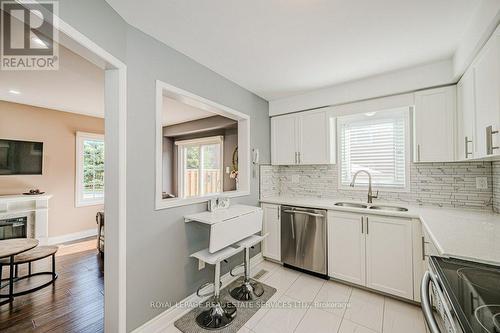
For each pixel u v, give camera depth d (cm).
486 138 145
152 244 175
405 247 209
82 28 120
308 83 273
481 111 155
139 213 166
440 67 217
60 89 297
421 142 229
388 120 282
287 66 229
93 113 437
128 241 158
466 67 183
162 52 185
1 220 338
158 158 180
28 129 379
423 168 253
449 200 238
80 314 196
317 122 302
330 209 254
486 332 66
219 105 244
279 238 294
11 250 217
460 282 94
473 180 226
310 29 169
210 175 545
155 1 139
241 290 228
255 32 173
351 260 239
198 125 491
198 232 217
